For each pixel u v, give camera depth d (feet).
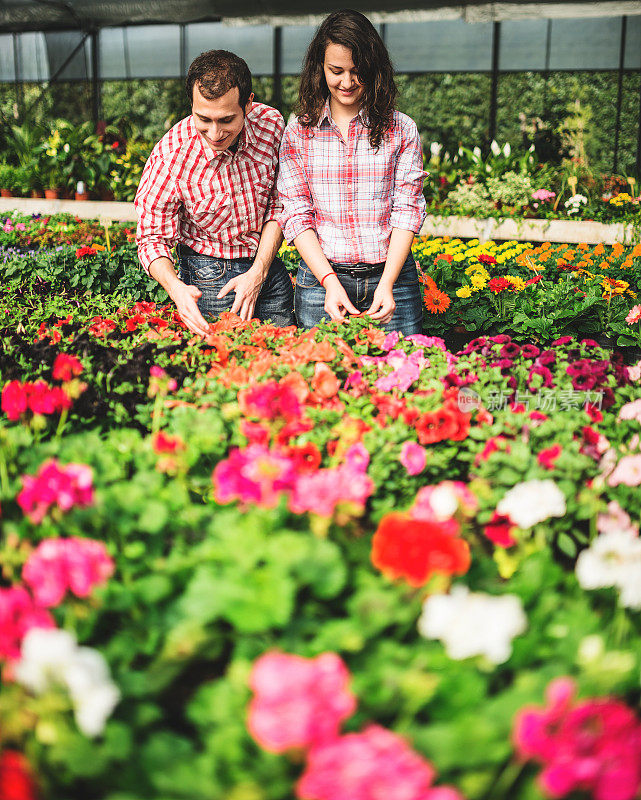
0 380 8.63
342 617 4.99
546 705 3.92
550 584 5.02
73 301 14.33
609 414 7.77
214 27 37.01
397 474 6.45
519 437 6.89
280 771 3.73
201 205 11.16
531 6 29.43
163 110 38.50
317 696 3.49
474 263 20.08
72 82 39.63
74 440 6.55
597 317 17.47
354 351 9.74
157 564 5.05
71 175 32.50
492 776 3.78
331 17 9.84
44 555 4.37
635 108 32.63
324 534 5.33
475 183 29.32
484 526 5.98
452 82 34.63
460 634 4.05
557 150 32.71
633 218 25.90
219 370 8.86
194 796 3.63
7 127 38.75
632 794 3.52
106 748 3.79
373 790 3.29
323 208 11.05
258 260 11.62
